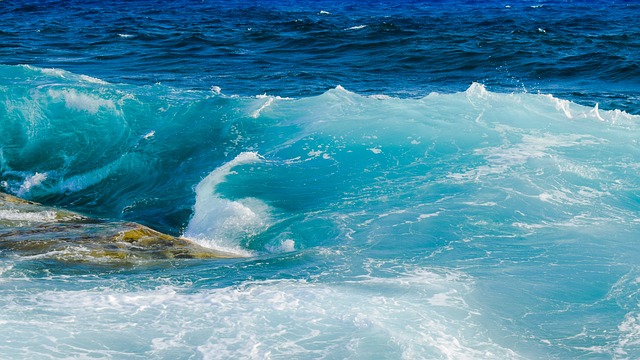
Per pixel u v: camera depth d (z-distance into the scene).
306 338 8.91
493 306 9.91
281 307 9.68
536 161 15.05
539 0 63.19
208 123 18.84
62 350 8.50
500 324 9.45
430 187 14.41
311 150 16.78
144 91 22.11
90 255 11.62
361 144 16.77
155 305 9.71
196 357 8.47
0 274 10.61
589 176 14.40
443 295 10.16
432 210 13.36
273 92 25.36
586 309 9.89
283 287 10.37
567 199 13.55
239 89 25.77
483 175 14.69
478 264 11.24
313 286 10.41
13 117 19.20
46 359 8.29
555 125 17.05
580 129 16.78
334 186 15.01
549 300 10.11
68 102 19.52
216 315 9.43
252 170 15.95
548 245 11.88
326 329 9.12
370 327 9.16
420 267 11.17
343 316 9.45
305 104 19.55
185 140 18.27
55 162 18.11
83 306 9.61
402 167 15.55
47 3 59.50
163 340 8.82
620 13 51.69
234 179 15.56
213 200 14.80
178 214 15.05
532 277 10.79
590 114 17.59
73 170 17.81
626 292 10.31
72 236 12.46
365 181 15.09
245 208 14.21
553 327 9.45
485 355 8.75
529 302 10.05
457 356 8.66
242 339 8.87
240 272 11.05
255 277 10.80
